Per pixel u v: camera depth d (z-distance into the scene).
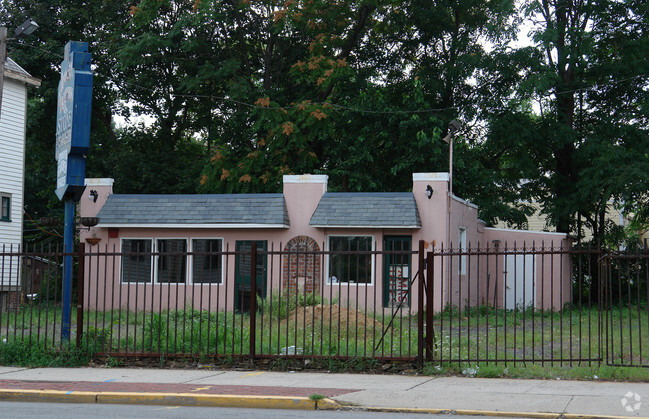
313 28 31.48
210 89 35.59
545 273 26.98
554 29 29.73
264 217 23.78
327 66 30.47
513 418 8.18
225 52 34.28
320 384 10.27
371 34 35.56
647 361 12.44
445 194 22.97
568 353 13.59
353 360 11.55
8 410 8.81
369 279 23.11
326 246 23.67
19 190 27.17
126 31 33.88
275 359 11.77
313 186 24.11
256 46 35.66
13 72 26.58
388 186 31.42
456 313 22.45
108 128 36.91
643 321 20.62
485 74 32.44
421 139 28.98
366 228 23.30
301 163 30.50
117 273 24.66
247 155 30.50
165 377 10.99
